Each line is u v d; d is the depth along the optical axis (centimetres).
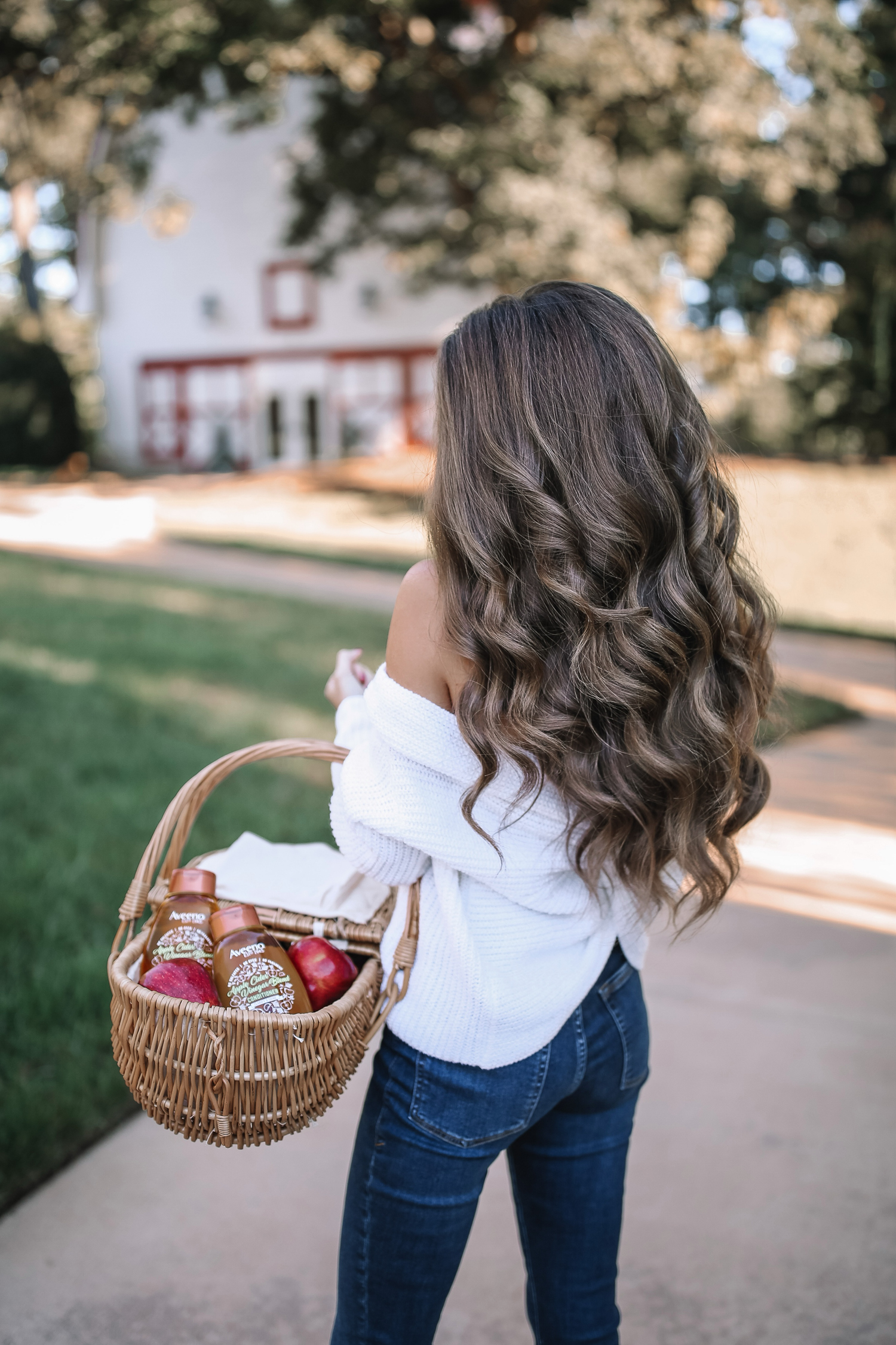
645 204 1531
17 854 344
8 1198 212
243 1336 185
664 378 117
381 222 1964
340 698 153
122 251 2536
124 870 341
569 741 114
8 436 2305
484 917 122
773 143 1478
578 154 1392
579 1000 126
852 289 2083
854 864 414
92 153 2106
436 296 2294
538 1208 140
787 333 1727
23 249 2616
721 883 124
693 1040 283
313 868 150
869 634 947
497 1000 121
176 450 2567
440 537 117
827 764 561
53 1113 229
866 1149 239
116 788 412
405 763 117
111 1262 200
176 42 1341
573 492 113
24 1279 195
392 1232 126
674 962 327
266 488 1933
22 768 425
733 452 127
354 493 1833
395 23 1462
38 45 1577
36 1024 258
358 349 2366
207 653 663
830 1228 214
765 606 128
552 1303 140
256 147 2356
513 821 119
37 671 582
